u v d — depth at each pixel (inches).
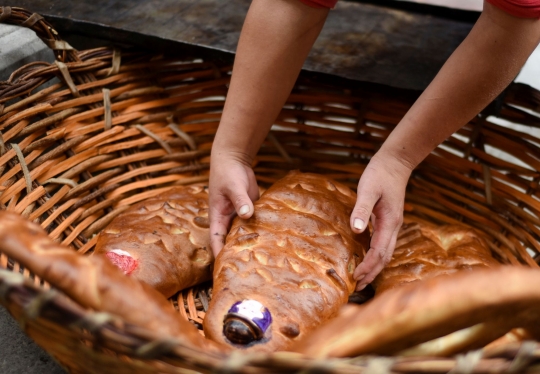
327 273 71.6
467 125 84.9
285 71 76.5
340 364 58.8
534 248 81.6
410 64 83.9
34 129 80.3
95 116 84.0
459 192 85.3
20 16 80.3
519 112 82.7
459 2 90.7
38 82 81.1
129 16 87.0
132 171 84.3
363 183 73.5
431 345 61.9
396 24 89.3
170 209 77.9
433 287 60.7
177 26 86.2
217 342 68.4
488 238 83.4
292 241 72.7
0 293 60.2
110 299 61.6
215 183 76.5
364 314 61.0
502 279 60.4
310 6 74.8
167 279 74.1
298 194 75.8
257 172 87.5
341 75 82.1
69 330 60.9
